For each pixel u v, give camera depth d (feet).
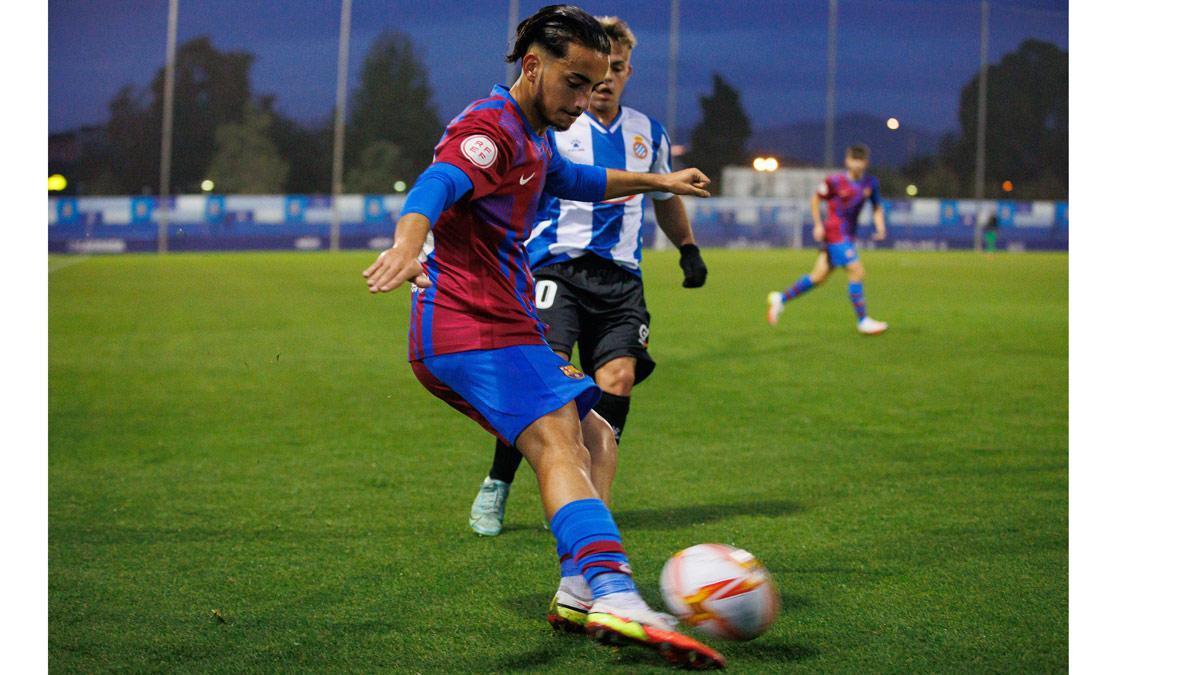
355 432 17.53
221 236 76.59
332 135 79.15
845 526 12.05
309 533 11.79
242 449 16.26
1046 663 8.13
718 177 87.51
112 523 12.19
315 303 38.63
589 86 8.21
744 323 33.86
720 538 11.58
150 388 21.70
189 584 10.03
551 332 11.49
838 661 8.13
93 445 16.55
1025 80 90.58
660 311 37.24
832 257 31.45
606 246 11.79
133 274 52.24
